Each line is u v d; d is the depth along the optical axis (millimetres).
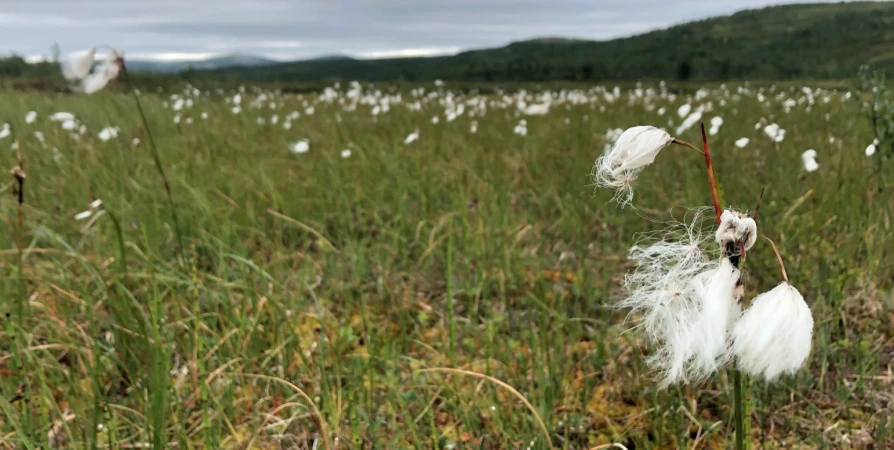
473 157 1130
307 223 845
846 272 597
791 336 195
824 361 484
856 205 743
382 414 475
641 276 233
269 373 495
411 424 413
